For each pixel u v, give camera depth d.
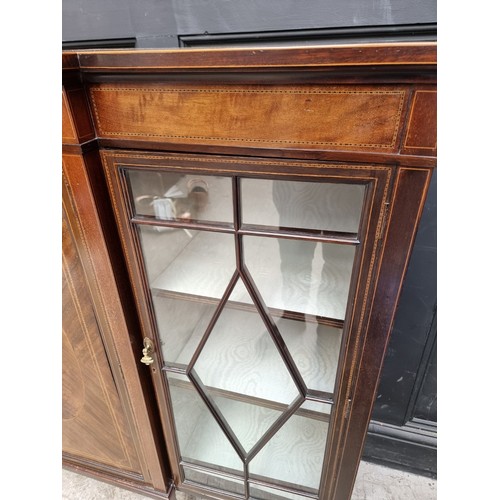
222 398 0.74
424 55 0.33
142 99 0.43
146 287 0.59
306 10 0.61
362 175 0.41
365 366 0.55
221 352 0.65
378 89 0.36
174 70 0.39
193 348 0.65
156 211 0.52
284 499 0.84
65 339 0.68
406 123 0.37
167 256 0.56
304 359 0.61
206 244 0.53
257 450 0.76
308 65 0.35
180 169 0.47
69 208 0.51
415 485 1.08
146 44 0.69
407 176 0.40
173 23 0.67
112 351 0.66
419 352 0.92
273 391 0.67
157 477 0.86
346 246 0.48
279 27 0.63
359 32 0.61
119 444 0.85
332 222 0.46
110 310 0.60
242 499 0.86
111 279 0.56
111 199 0.52
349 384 0.58
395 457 1.10
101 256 0.54
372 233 0.44
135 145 0.46
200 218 0.50
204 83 0.40
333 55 0.34
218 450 0.85
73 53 0.41
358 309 0.50
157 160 0.47
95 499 1.04
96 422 0.82
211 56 0.37
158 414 0.77
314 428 0.74
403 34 0.60
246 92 0.40
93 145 0.47
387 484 1.08
